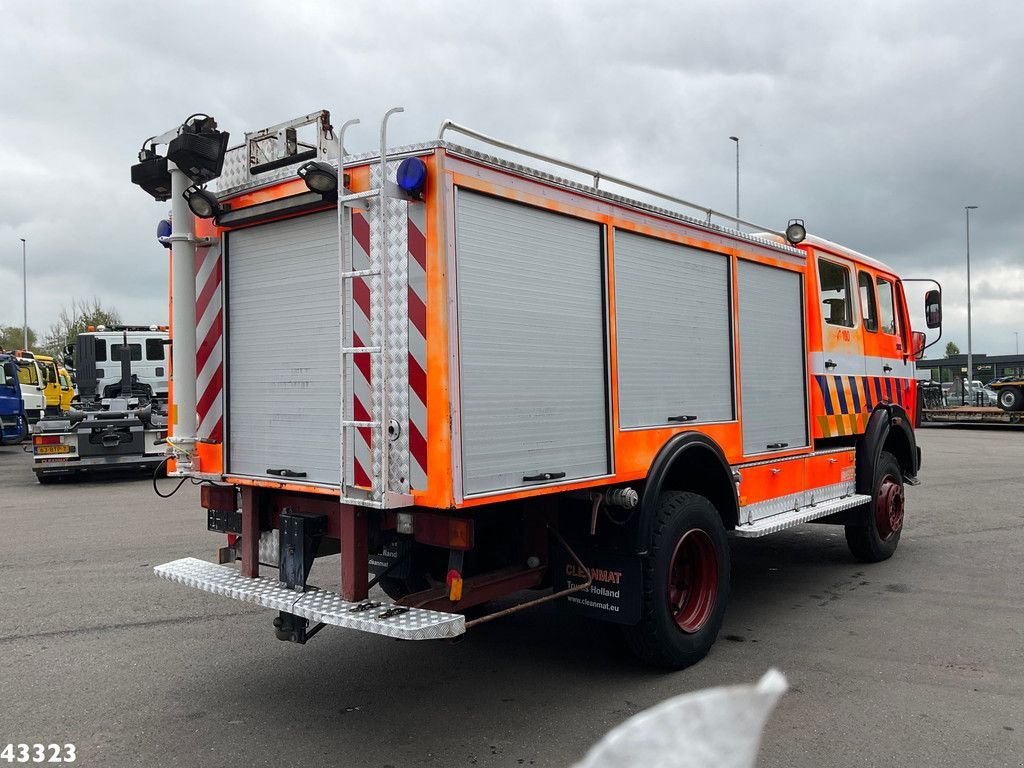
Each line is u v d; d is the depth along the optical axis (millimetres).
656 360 4484
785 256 5859
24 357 22203
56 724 3729
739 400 5219
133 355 18781
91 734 3619
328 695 4109
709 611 4617
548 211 3771
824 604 5770
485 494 3352
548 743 3525
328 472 3801
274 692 4141
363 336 3482
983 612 5469
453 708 3936
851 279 6961
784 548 7836
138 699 4039
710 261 5023
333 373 3777
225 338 4266
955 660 4523
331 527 3809
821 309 6406
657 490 4262
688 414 4742
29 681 4281
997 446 18859
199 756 3398
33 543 7945
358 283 3488
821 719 3730
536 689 4191
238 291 4230
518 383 3562
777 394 5703
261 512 4164
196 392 4312
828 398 6414
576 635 5152
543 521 4285
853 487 6820
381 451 3334
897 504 7250
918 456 7781
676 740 723
